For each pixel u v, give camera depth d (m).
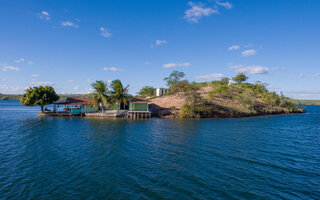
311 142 23.23
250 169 14.11
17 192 10.51
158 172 13.39
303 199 10.05
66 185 11.38
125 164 14.93
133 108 55.31
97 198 9.93
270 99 78.94
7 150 18.58
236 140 23.77
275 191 10.87
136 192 10.58
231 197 10.12
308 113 81.50
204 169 14.02
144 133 28.09
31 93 50.66
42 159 16.02
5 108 94.94
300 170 14.06
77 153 17.73
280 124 40.53
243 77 104.94
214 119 49.34
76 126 34.44
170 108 58.34
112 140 23.20
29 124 36.81
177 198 9.94
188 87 58.47
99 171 13.50
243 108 61.31
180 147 20.14
